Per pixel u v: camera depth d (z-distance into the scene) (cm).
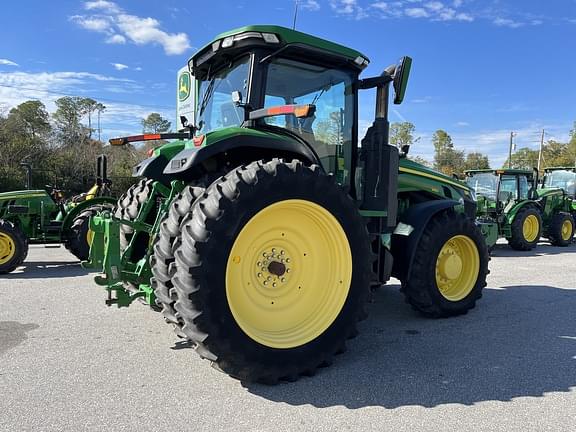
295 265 333
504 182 1172
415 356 355
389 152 405
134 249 377
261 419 256
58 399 275
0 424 246
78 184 2494
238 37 340
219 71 394
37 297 530
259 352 291
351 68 396
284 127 361
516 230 1076
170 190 380
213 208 282
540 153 5038
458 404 276
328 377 314
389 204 407
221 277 279
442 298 453
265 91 352
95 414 258
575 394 291
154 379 304
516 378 315
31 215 802
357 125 408
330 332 323
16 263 698
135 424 248
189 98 520
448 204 457
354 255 334
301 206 316
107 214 362
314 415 261
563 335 410
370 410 268
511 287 618
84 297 530
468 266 486
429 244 440
